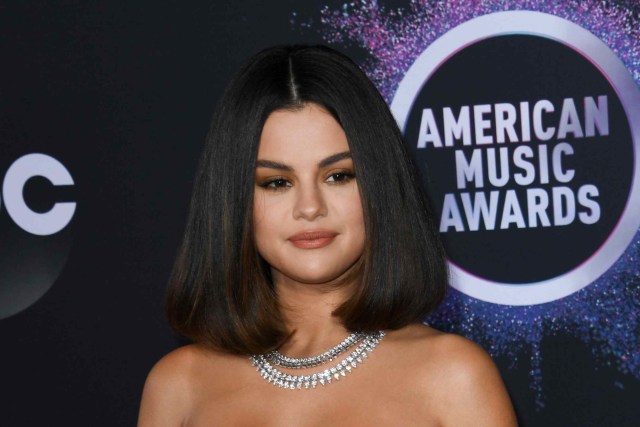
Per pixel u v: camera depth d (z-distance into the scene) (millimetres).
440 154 6887
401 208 4230
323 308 4410
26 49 6938
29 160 6953
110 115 6945
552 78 6859
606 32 6844
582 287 6879
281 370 4391
